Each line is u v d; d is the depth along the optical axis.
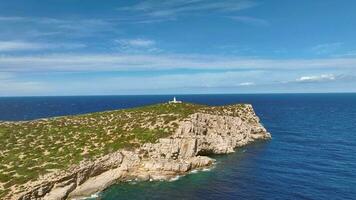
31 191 58.75
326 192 68.81
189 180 76.69
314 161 95.44
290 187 72.00
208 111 115.94
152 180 76.62
